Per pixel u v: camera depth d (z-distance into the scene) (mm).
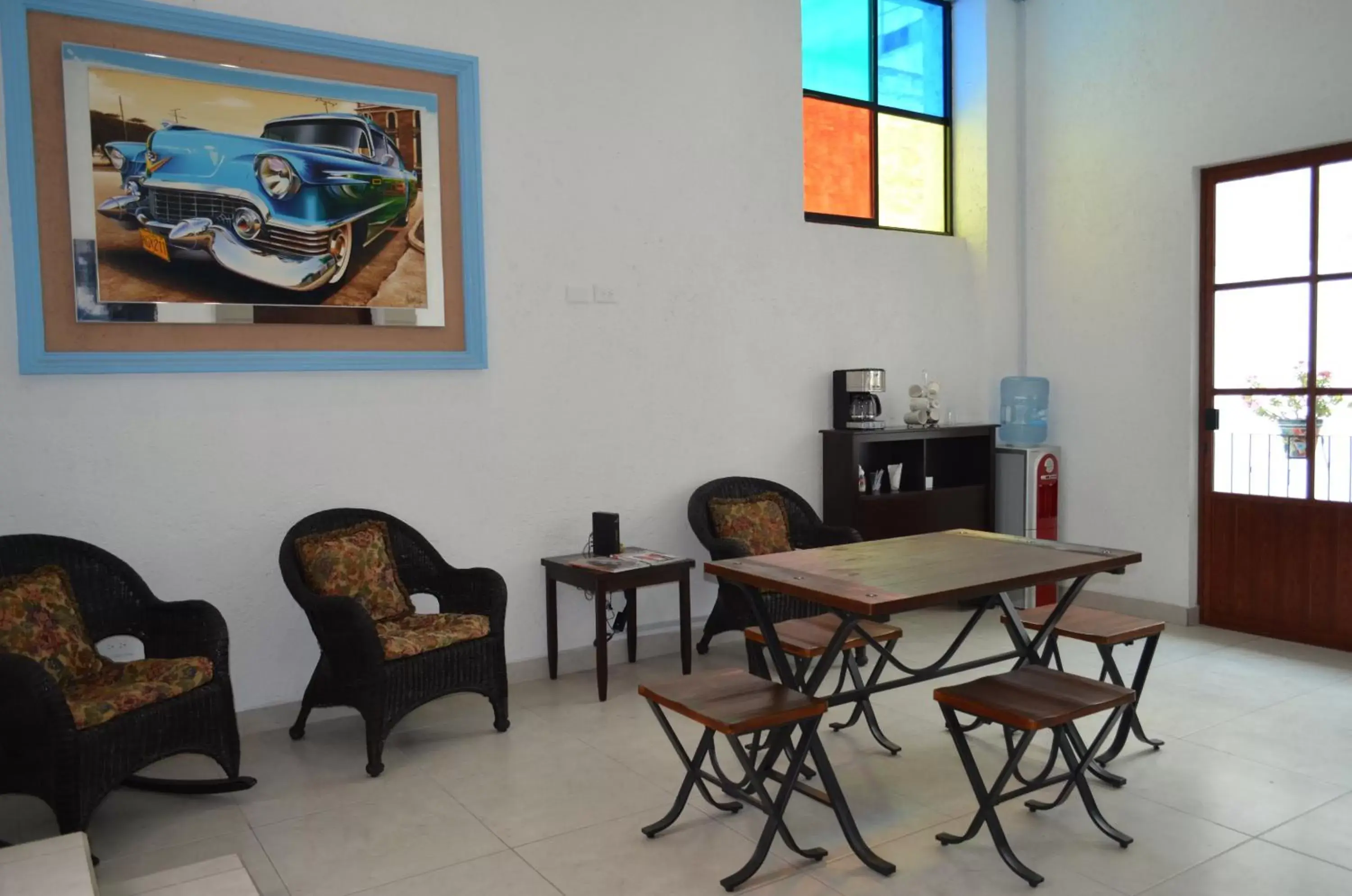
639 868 2717
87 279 3549
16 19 3383
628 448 4824
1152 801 3092
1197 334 5320
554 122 4531
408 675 3490
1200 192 5305
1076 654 4766
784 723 2660
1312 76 4750
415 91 4168
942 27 6219
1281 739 3615
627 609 4773
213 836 2953
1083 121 5812
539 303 4527
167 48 3666
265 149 3844
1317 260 4832
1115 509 5719
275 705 3955
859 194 5898
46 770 2666
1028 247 6168
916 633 5215
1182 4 5277
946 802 3129
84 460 3580
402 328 4188
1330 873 2623
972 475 5934
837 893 2562
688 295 5000
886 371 5812
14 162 3400
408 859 2785
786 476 5414
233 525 3857
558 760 3525
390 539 4004
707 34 5012
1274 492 5035
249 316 3840
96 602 3344
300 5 3904
